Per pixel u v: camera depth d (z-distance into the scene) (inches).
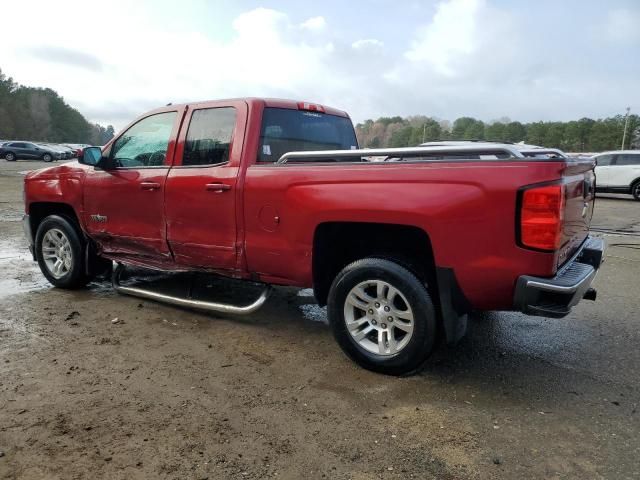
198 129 170.1
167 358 147.6
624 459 101.3
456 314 127.9
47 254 217.9
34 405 119.1
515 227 114.0
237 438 107.2
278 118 167.9
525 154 144.7
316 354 152.3
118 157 193.6
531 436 109.3
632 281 242.4
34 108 4229.8
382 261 133.7
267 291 161.0
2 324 172.9
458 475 96.0
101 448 102.7
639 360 150.7
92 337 162.6
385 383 133.4
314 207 138.0
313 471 96.7
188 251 171.3
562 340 166.2
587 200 149.9
